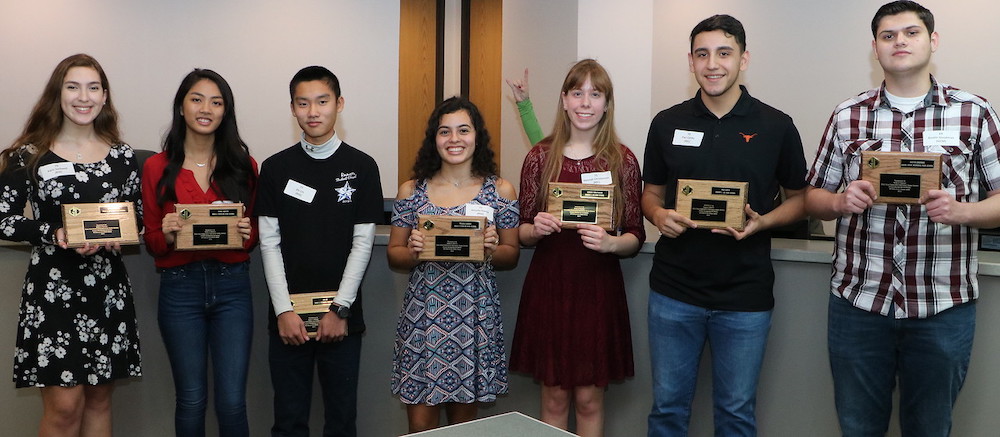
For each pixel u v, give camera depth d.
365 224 2.35
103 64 4.52
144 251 2.58
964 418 2.12
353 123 5.16
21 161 2.15
